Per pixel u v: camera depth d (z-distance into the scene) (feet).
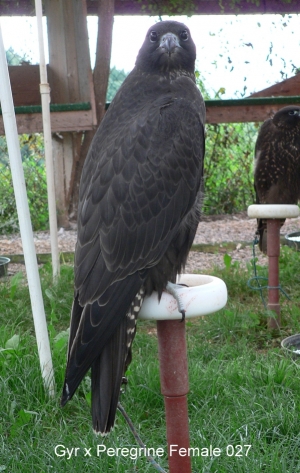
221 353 13.46
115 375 7.43
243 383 11.80
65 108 25.86
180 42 10.14
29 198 30.04
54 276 18.89
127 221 8.09
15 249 26.22
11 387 11.87
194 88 9.74
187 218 8.77
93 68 30.32
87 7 31.12
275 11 30.81
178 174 8.50
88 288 7.74
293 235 24.57
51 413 11.22
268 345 15.19
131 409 11.22
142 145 8.41
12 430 10.42
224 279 19.20
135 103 9.48
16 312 16.80
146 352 13.91
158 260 8.17
